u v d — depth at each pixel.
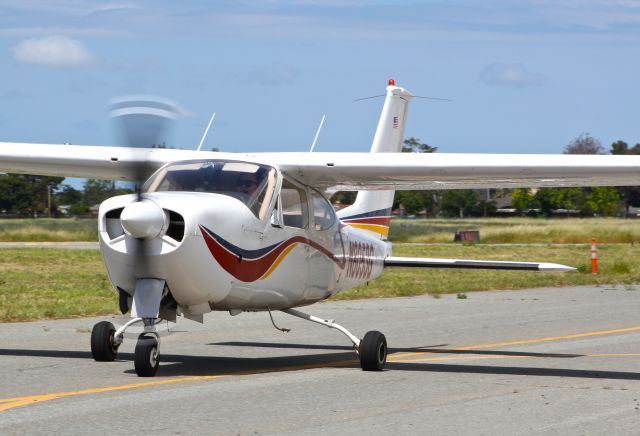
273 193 25.72
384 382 23.70
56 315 39.88
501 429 17.78
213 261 23.41
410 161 27.17
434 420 18.56
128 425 17.83
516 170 27.05
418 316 42.59
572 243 136.75
